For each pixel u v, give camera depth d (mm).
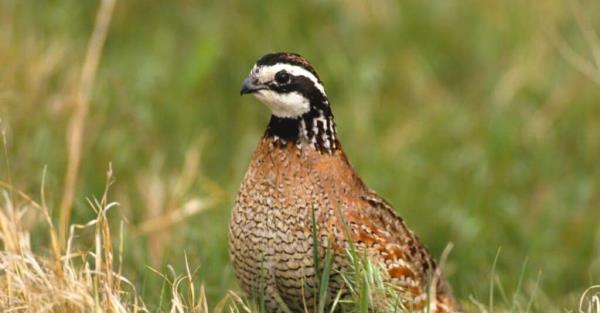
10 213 9781
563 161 15305
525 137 15219
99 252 9086
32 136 12594
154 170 13109
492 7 16547
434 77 15984
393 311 9172
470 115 15484
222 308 9961
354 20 15883
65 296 8625
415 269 10000
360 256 9477
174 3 16062
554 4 16406
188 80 14703
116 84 14102
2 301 8922
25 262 9094
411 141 15094
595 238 14141
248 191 9492
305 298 9406
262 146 9570
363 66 15219
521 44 16109
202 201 12367
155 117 14211
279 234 9320
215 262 11031
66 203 11016
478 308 10484
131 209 12547
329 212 9398
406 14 16188
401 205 14000
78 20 15562
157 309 9172
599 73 13055
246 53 15430
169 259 11047
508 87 15586
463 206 14211
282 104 9461
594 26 16422
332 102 15336
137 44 15547
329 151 9578
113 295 8773
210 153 14516
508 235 14000
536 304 10398
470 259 13242
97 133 13133
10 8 14914
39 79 13273
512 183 14820
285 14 15750
